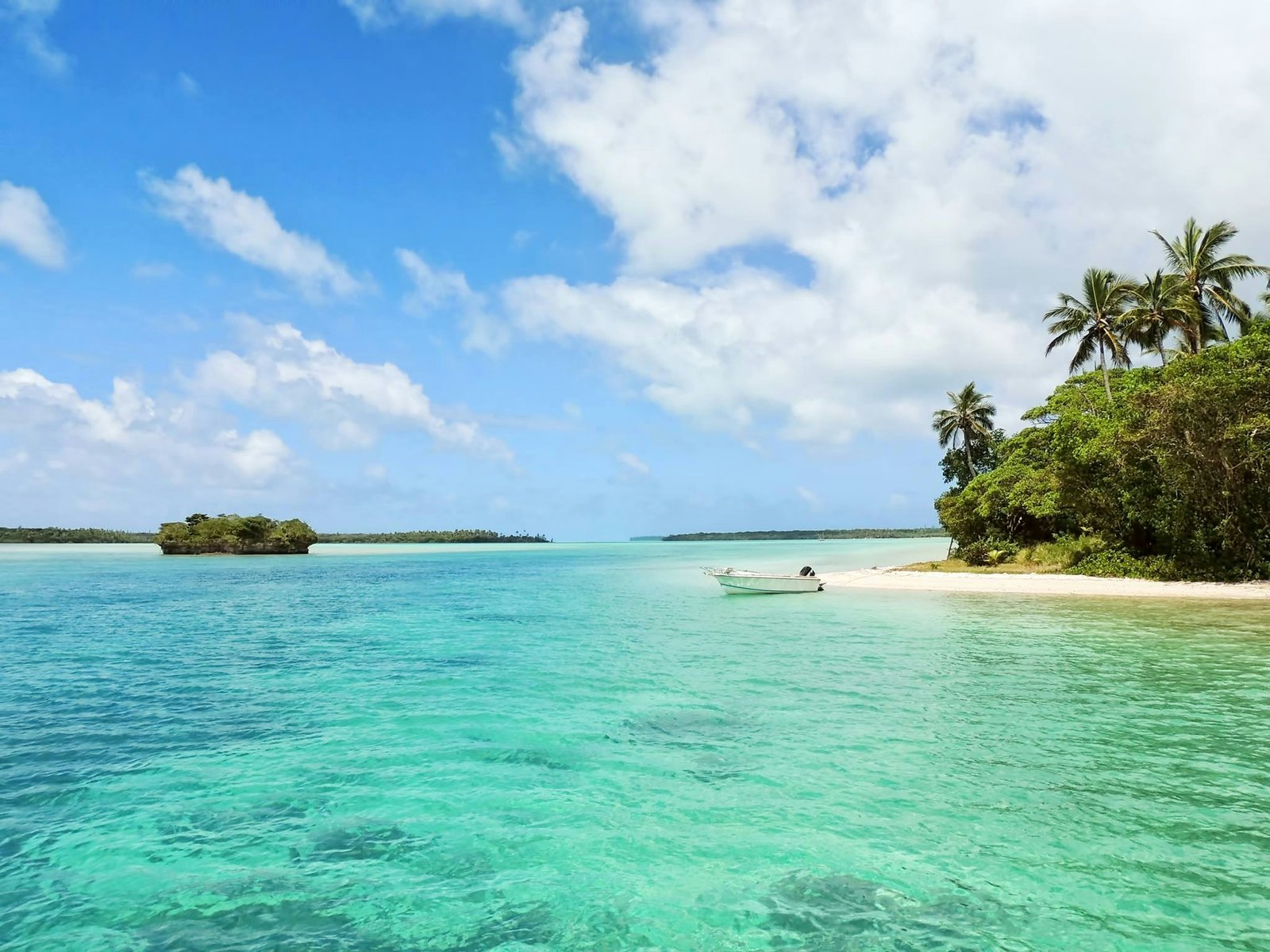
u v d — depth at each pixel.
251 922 5.91
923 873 6.50
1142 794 8.12
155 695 13.76
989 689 12.95
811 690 13.20
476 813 7.98
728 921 5.82
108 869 6.81
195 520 96.50
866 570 47.03
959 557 46.81
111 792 8.75
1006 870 6.52
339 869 6.77
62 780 9.16
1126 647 16.67
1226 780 8.50
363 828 7.64
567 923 5.84
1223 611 21.92
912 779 8.70
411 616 26.88
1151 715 11.18
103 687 14.50
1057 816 7.58
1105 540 34.94
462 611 28.39
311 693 13.81
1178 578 30.05
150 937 5.70
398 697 13.32
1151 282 40.41
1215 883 6.23
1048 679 13.67
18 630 23.30
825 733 10.56
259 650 18.98
